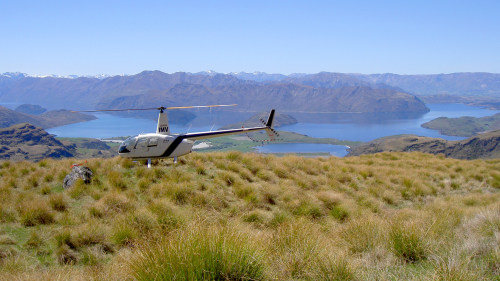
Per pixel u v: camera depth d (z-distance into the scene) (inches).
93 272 282.8
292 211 562.3
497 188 839.1
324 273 237.6
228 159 897.5
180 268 202.8
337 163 1016.2
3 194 577.6
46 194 620.1
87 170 686.5
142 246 251.9
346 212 552.4
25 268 322.7
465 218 434.0
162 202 509.0
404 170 968.9
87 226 424.2
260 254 233.6
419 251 284.5
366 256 291.4
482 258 253.4
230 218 488.1
